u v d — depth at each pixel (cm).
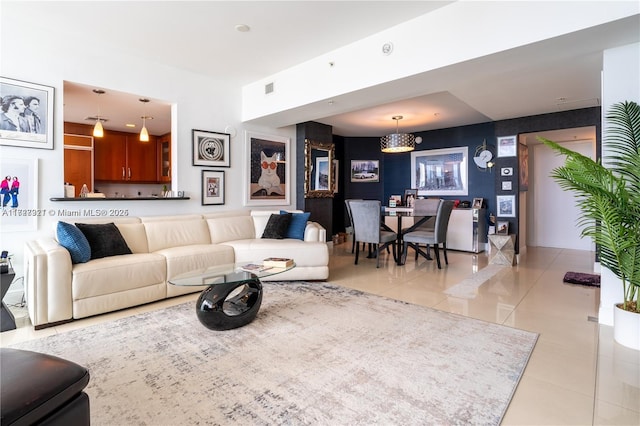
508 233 573
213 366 208
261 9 299
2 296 263
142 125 624
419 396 177
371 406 168
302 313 299
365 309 309
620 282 268
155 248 388
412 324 273
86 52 362
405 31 321
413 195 738
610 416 161
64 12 305
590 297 346
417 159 751
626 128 253
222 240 447
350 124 666
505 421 157
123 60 392
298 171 604
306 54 396
